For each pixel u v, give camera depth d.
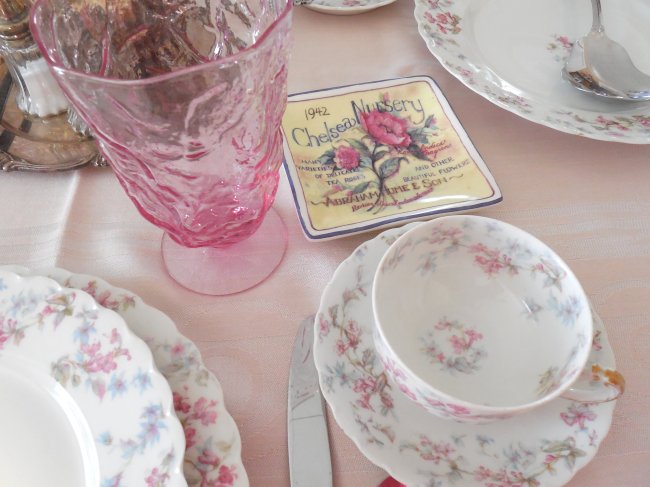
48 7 0.35
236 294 0.44
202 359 0.39
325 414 0.37
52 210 0.49
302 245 0.47
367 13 0.67
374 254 0.42
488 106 0.57
